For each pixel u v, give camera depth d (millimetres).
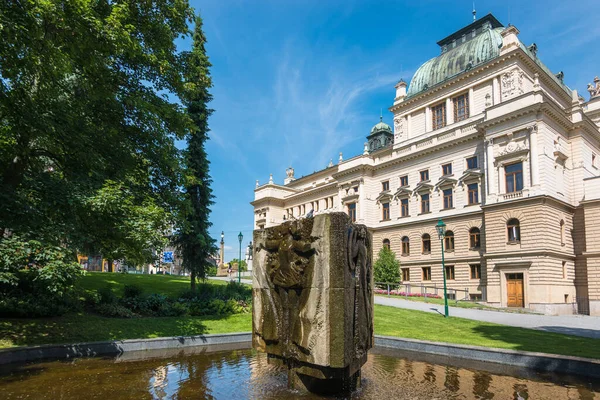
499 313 27141
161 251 16125
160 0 17578
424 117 48938
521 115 34938
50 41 11898
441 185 43594
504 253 34469
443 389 8883
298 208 67250
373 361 12211
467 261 39875
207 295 23594
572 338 16156
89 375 10023
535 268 32469
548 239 32625
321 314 8203
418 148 47656
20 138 13375
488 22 47094
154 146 17297
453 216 41625
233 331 17484
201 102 27484
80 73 14797
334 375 8117
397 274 43094
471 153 41438
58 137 13508
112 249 16047
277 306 9375
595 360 10320
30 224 11922
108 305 18094
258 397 8227
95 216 13961
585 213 34625
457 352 12984
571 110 38438
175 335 15828
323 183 64562
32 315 14914
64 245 13141
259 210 72500
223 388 8891
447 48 51656
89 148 14156
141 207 15016
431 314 24016
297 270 8750
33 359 11812
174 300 21844
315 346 8188
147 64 17438
